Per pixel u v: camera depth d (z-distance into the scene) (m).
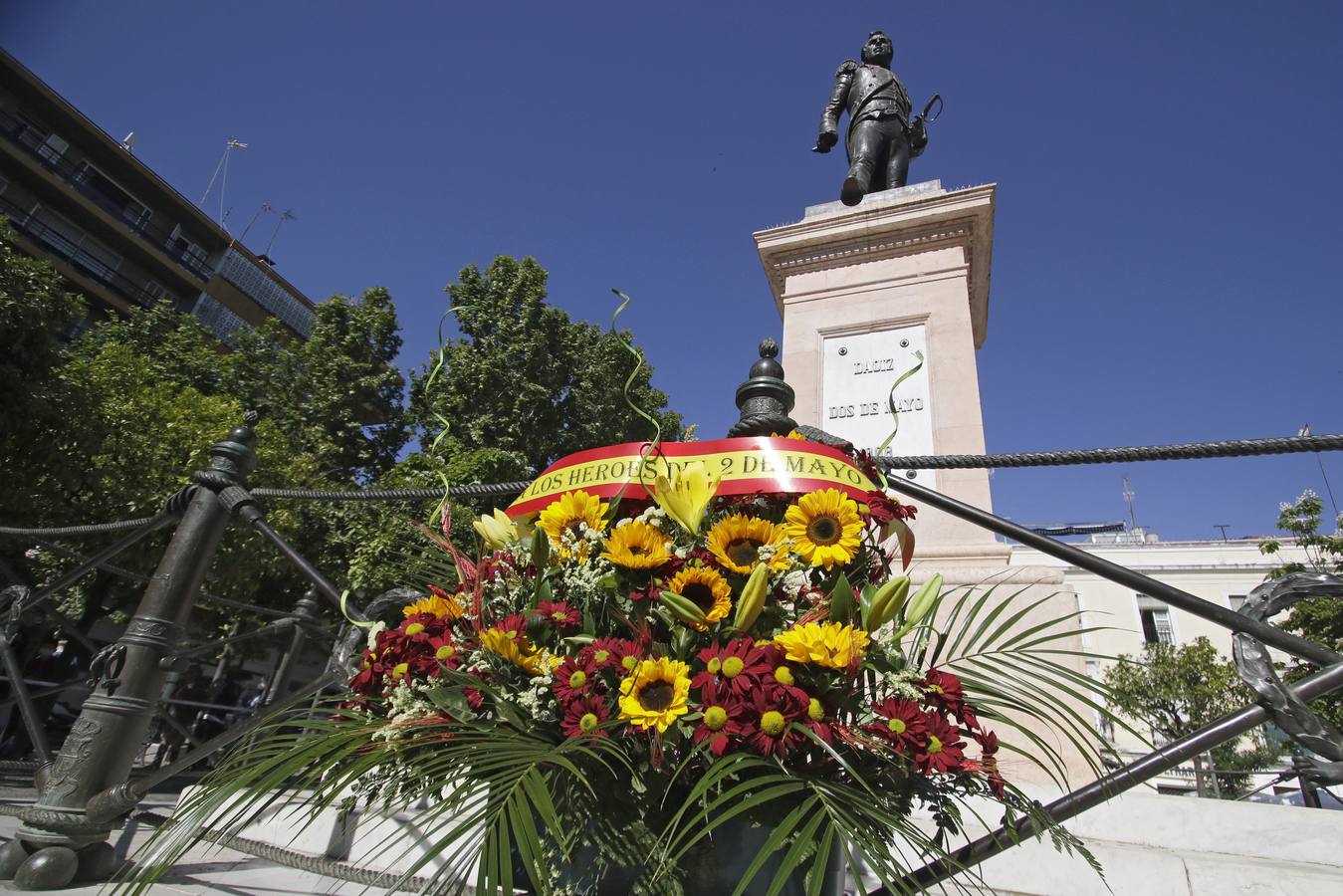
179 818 0.94
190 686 10.64
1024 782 2.99
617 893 1.01
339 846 2.61
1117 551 24.31
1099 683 1.25
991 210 5.34
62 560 12.26
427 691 1.10
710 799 1.02
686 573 1.12
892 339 5.22
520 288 18.69
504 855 0.72
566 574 1.21
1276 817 2.66
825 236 5.65
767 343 1.76
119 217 35.84
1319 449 1.58
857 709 1.07
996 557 4.21
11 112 32.25
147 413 12.95
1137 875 2.34
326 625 3.60
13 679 3.36
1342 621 10.76
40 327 10.79
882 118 7.42
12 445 11.04
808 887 0.74
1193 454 1.66
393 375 20.09
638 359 1.32
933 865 1.11
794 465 1.26
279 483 13.83
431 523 1.57
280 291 42.78
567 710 1.03
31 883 2.50
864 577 1.24
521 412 17.47
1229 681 13.12
